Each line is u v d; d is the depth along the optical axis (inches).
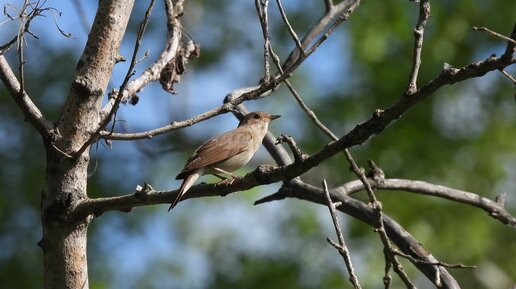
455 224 597.9
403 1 632.4
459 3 634.8
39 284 615.5
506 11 634.2
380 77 632.4
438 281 270.4
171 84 312.3
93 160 627.5
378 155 617.3
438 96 635.5
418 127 629.9
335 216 241.4
